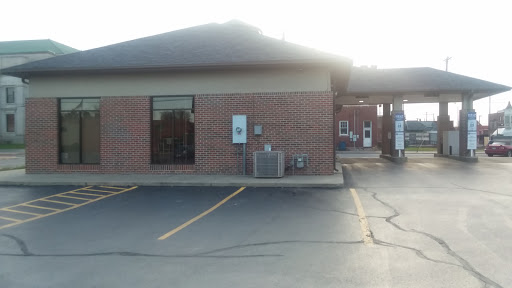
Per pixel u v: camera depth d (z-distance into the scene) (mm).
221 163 14570
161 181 12898
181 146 14953
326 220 7750
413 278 4719
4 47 54562
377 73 24391
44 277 4914
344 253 5699
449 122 26422
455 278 4699
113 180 13266
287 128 14203
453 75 23172
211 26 18203
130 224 7645
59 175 14820
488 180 13219
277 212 8578
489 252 5637
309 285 4562
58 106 15445
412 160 23047
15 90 51344
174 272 5043
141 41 16969
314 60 13328
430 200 9625
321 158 14094
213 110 14570
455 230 6832
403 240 6293
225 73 14523
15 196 11008
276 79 14281
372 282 4621
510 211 8312
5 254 5855
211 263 5367
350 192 11000
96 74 15102
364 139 46000
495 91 21219
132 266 5285
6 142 51594
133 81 15008
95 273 5035
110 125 15109
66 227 7457
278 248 6000
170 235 6820
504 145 32125
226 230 7113
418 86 21375
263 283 4645
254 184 12344
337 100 25797
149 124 14898
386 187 11812
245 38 16266
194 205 9477
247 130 14422
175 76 14773
